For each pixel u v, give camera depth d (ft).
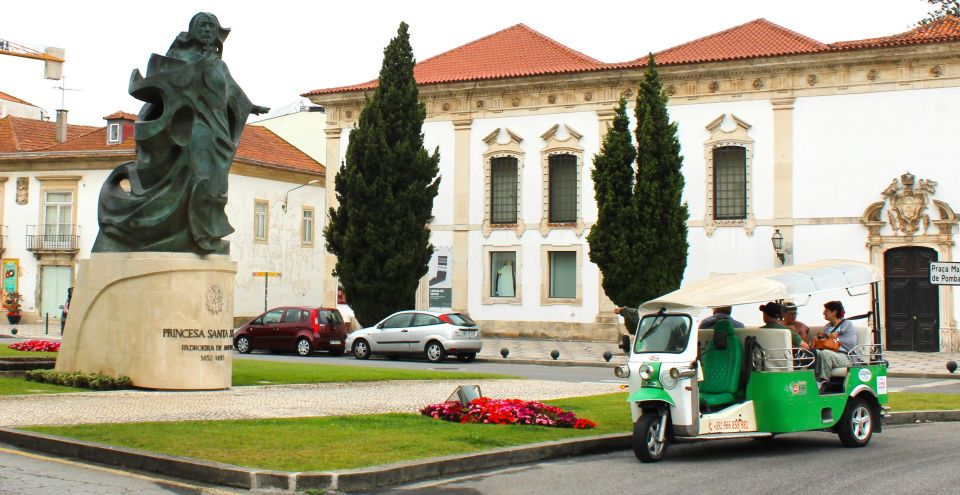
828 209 121.49
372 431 42.63
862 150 120.06
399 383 68.64
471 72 145.07
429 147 143.13
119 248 59.62
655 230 110.22
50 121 192.34
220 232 60.85
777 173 124.06
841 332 47.19
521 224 137.49
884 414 47.42
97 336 59.16
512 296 138.72
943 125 116.37
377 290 118.52
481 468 37.86
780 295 43.55
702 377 41.70
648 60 121.19
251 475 32.71
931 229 116.37
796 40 129.29
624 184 112.06
